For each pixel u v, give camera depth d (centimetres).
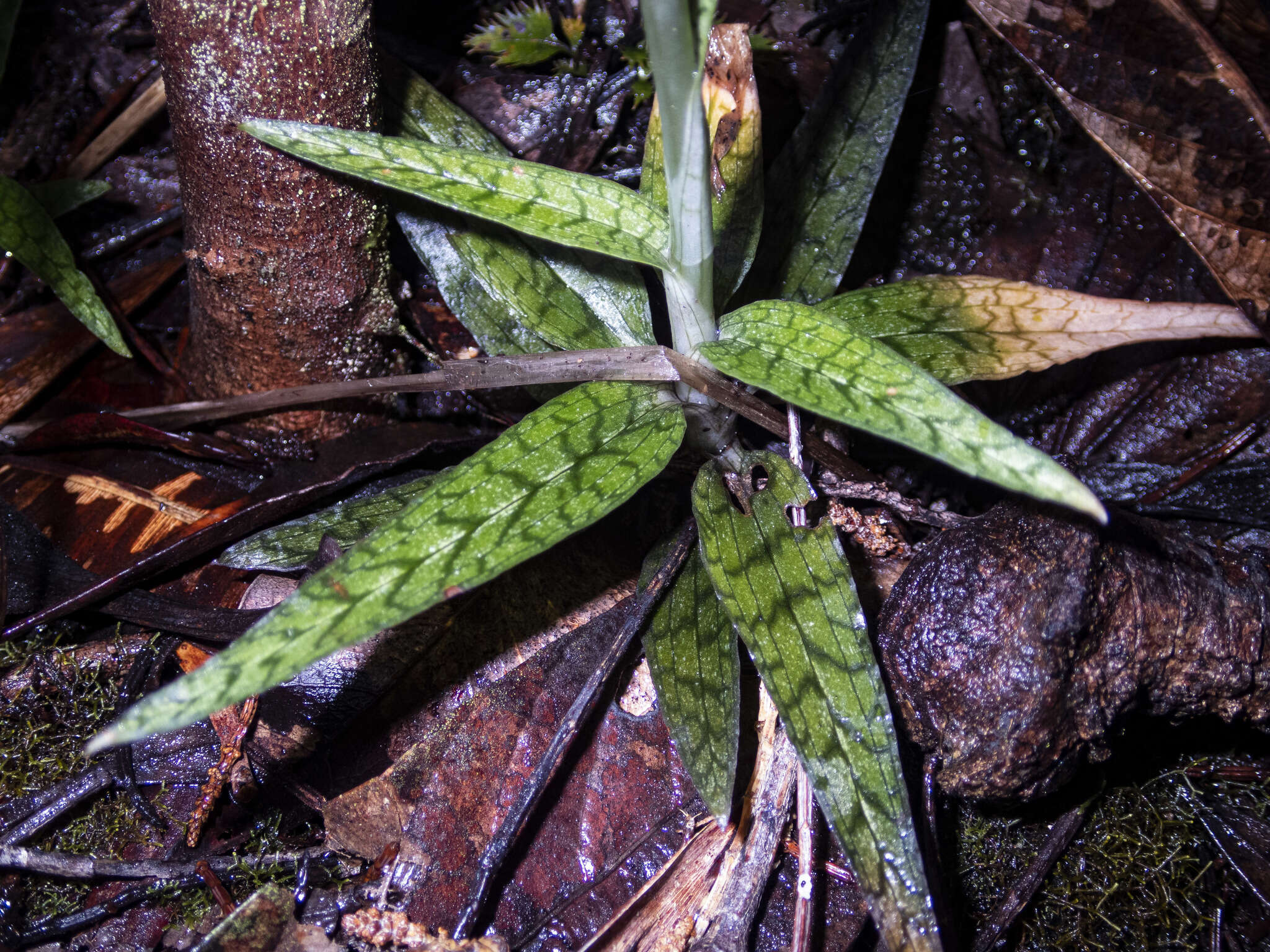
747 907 17
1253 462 22
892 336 17
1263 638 17
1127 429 23
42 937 17
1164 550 17
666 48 13
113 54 26
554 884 17
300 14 16
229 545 20
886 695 15
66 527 20
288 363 21
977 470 12
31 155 25
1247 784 19
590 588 19
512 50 25
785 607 16
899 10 20
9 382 23
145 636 19
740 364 14
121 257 25
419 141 16
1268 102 19
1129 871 19
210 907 17
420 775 17
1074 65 20
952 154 24
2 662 19
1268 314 20
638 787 18
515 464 14
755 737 19
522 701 18
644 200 16
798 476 17
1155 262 23
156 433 21
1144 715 19
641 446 15
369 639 18
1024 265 24
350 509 19
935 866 17
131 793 18
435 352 23
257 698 18
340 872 17
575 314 19
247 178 18
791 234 19
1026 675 16
